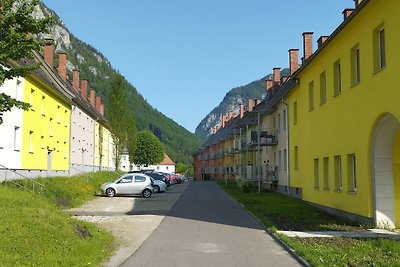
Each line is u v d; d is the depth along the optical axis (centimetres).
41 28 1198
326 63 2162
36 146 3166
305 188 2609
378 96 1526
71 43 14825
